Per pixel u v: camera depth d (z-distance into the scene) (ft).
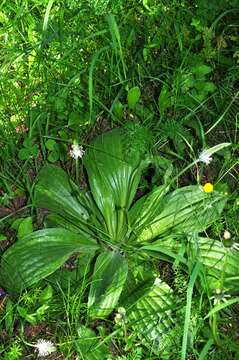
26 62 2.27
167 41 2.37
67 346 1.63
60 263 1.70
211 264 1.72
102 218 1.89
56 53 2.26
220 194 1.81
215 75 2.37
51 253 1.73
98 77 2.24
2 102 2.12
